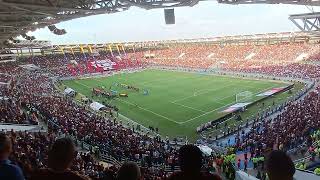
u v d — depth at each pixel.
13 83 77.38
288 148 32.59
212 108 59.59
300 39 110.69
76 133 35.47
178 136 46.47
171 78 93.94
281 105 55.69
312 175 17.31
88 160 25.23
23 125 32.97
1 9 27.47
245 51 114.62
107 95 72.56
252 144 34.78
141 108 62.31
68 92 73.50
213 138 44.12
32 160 17.22
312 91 63.47
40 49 123.94
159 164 29.22
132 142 34.78
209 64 111.06
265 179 26.08
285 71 86.25
